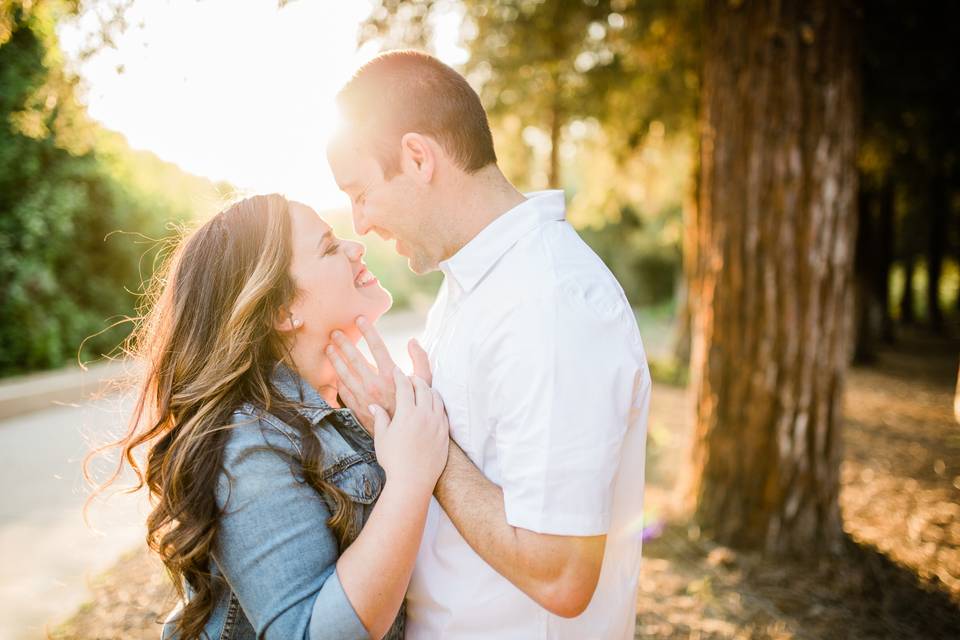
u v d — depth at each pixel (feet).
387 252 68.69
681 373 34.22
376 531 3.96
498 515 4.00
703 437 12.71
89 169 29.66
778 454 11.76
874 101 19.47
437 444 4.23
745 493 12.08
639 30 20.04
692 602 10.44
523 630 4.35
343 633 3.76
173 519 4.04
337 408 4.76
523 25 18.04
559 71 20.75
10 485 15.90
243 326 4.43
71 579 11.43
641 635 9.51
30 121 10.06
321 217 4.91
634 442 4.52
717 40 12.07
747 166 11.59
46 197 28.04
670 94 23.12
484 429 4.31
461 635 4.45
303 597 3.89
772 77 11.25
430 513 4.66
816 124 11.13
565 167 32.94
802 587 10.92
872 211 39.81
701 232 12.82
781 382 11.67
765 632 9.70
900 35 16.97
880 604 10.55
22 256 27.53
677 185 35.60
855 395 30.83
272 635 3.82
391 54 4.72
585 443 3.79
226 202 5.04
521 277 4.16
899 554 12.37
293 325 4.67
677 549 12.09
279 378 4.59
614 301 4.15
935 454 20.40
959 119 20.54
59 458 17.90
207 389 4.28
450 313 4.74
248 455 4.09
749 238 11.67
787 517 11.76
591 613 4.58
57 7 8.44
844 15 11.07
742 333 11.93
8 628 9.83
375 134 4.55
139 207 32.17
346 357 4.64
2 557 12.24
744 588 10.89
